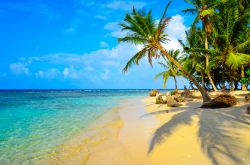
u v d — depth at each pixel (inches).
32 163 245.1
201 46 1243.8
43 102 1216.2
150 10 657.6
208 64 1073.5
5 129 439.5
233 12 981.8
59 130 423.5
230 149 223.9
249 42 968.9
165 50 671.8
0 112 726.5
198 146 246.4
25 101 1296.8
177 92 1353.3
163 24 657.6
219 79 1588.3
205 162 202.5
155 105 838.5
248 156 203.0
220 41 1054.4
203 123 350.0
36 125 481.7
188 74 653.3
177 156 225.6
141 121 480.4
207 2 973.8
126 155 254.1
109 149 283.9
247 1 1042.1
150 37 675.4
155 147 266.4
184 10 1012.5
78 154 271.1
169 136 303.0
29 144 324.2
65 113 691.4
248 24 1037.8
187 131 315.6
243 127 301.0
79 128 441.1
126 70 705.6
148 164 219.0
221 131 290.4
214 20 1028.5
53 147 305.7
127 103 1099.9
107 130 409.7
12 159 259.8
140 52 683.4
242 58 939.3
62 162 245.1
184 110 565.6
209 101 570.3
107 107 893.8
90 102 1210.6
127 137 339.6
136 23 655.1
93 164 234.7
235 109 470.3
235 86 1637.6
